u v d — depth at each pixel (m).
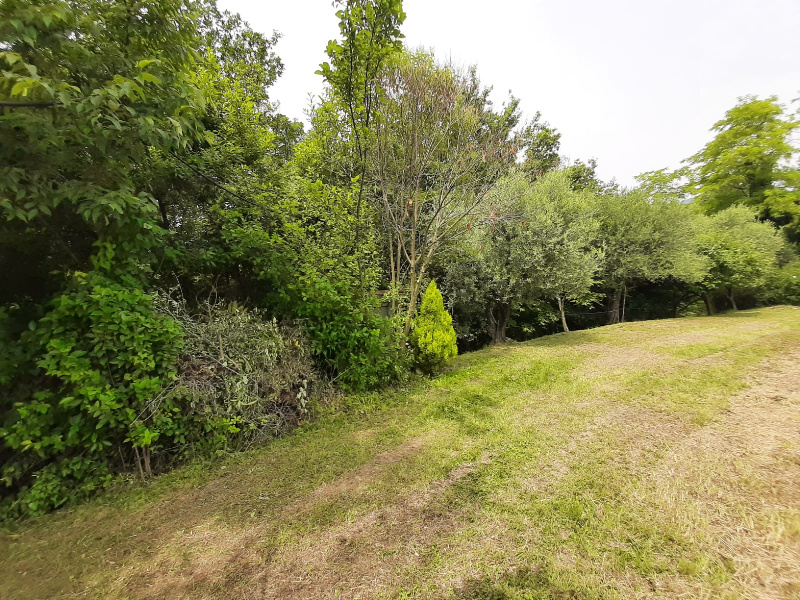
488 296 9.43
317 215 5.57
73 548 2.23
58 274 3.37
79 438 2.83
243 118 5.71
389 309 6.92
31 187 2.46
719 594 1.67
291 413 4.15
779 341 7.11
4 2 2.15
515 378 5.78
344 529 2.32
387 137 5.70
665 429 3.50
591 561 1.92
